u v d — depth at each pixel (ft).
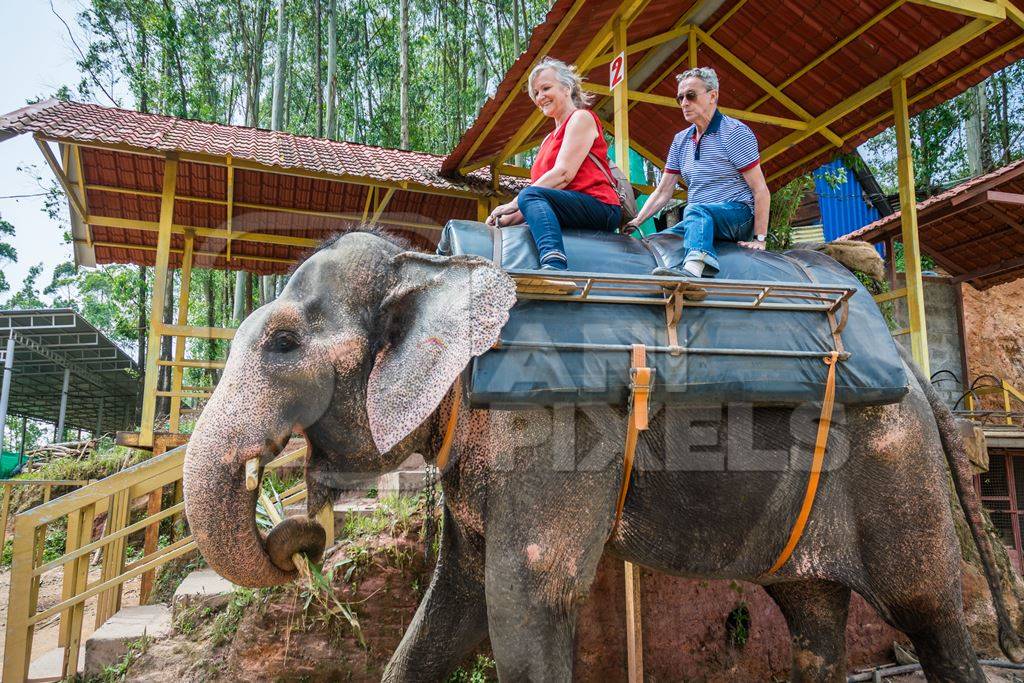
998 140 61.21
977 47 18.69
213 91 61.36
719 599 12.57
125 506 15.75
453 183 25.02
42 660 13.76
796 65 21.02
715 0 19.43
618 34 16.71
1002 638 8.73
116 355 59.11
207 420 7.04
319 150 26.78
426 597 8.87
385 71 71.10
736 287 7.50
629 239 8.62
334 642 11.52
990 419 32.37
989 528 15.38
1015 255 32.48
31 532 11.97
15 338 50.72
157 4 56.03
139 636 12.26
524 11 54.03
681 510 7.89
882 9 17.87
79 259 31.45
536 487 7.08
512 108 20.90
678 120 24.43
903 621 8.35
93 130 21.56
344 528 12.71
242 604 11.95
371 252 7.70
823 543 8.16
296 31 71.05
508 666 6.77
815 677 9.30
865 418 8.14
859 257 9.22
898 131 19.61
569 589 7.02
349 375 7.32
